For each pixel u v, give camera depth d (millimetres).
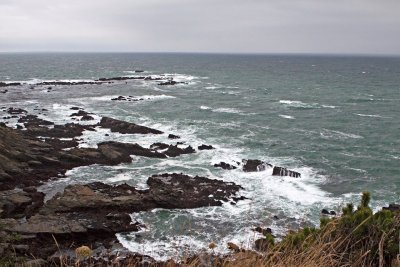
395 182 30562
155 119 53812
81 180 30250
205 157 36500
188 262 6566
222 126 49469
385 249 6039
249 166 33125
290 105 67062
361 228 6500
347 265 5848
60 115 55656
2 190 27203
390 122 52906
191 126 49531
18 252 18469
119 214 23766
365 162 35500
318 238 6434
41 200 26016
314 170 33344
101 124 48094
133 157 35938
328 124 51562
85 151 35281
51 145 37219
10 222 21844
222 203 26141
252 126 49781
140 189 28266
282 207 25594
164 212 24797
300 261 5719
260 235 18953
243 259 6047
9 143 33594
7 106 62156
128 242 21156
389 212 6859
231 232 21719
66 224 21812
